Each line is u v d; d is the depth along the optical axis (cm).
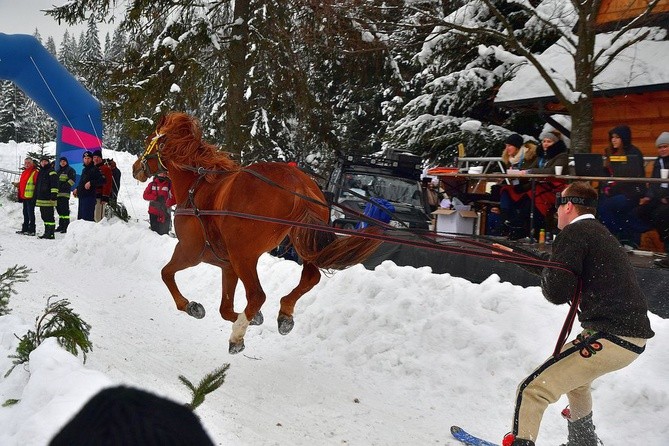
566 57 1164
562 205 415
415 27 1059
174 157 636
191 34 1598
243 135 1675
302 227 575
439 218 999
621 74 1041
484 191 1159
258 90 1777
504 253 473
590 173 779
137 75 1645
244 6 1645
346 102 2372
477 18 1363
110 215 1264
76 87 1722
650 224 758
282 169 599
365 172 1204
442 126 1541
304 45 1535
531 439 379
